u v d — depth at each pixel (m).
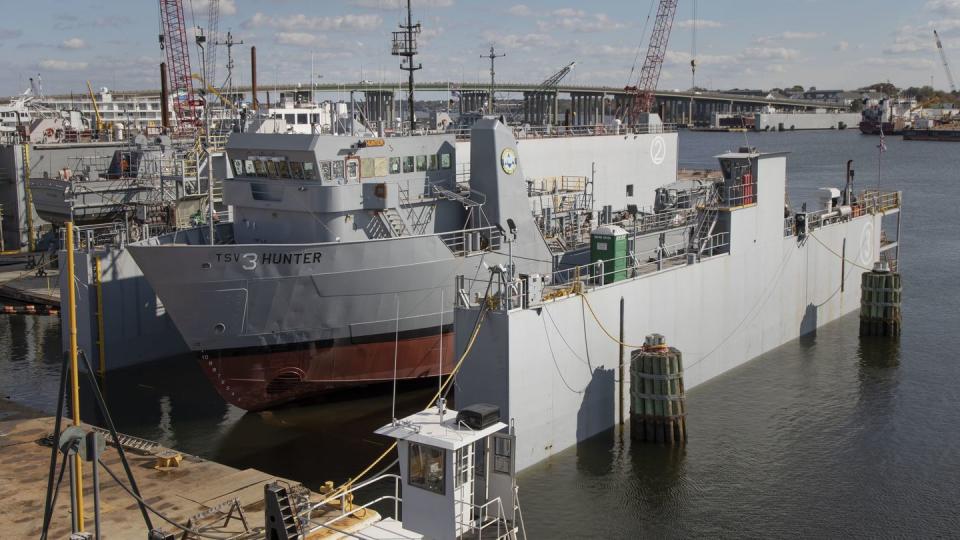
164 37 85.38
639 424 33.00
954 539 26.44
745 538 26.47
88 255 41.97
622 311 34.50
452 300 38.41
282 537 20.33
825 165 176.88
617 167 66.94
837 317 52.62
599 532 26.69
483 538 19.77
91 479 26.64
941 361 43.91
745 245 42.22
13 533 23.19
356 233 37.47
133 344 43.97
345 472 31.41
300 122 50.12
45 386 41.03
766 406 37.38
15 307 53.06
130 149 65.94
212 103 86.56
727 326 41.62
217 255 34.12
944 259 73.12
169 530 23.16
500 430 20.55
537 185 58.25
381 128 41.38
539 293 30.69
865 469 31.20
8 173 68.25
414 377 39.53
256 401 36.88
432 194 40.47
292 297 35.25
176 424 36.50
